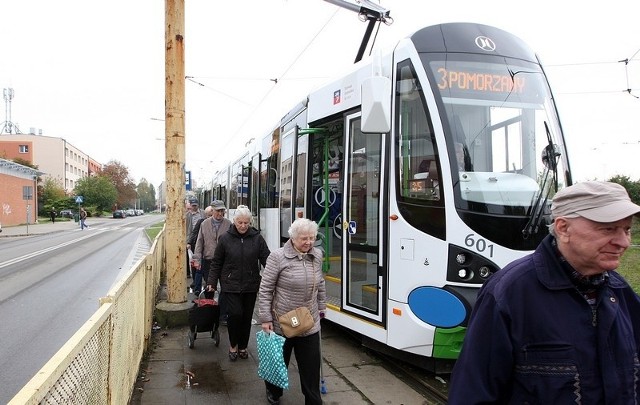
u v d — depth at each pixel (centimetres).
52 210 5750
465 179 480
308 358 416
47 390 177
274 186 930
